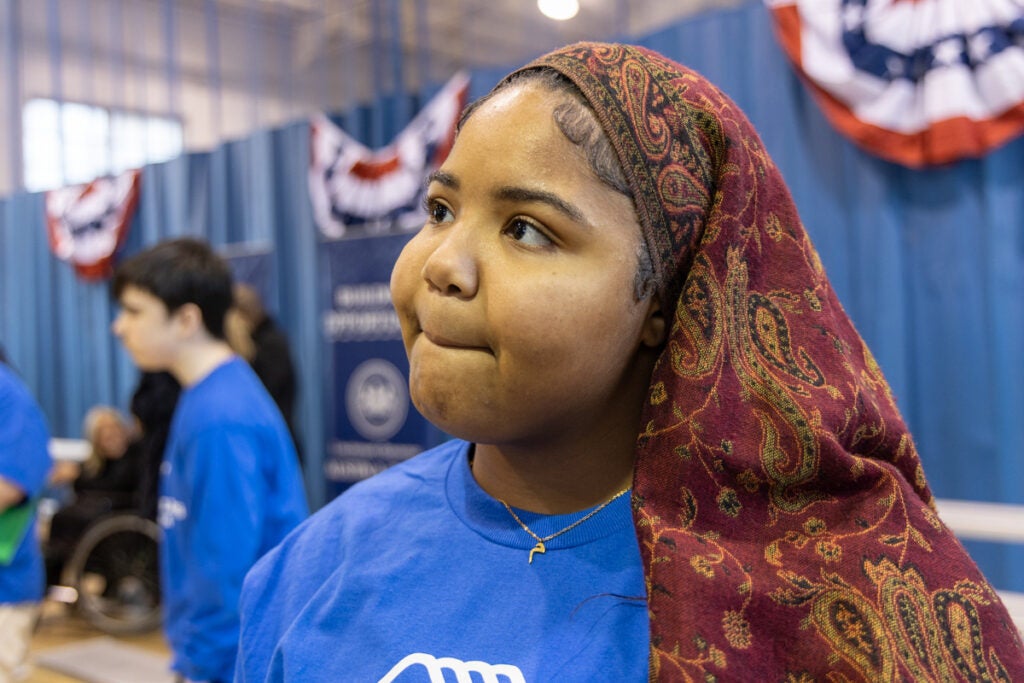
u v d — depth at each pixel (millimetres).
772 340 489
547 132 469
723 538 467
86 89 4707
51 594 3391
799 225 525
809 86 2367
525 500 541
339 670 530
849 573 444
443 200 508
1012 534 969
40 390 4941
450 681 495
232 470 1443
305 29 4117
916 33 2229
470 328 467
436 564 543
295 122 3836
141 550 3361
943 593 440
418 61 3605
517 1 3244
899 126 2252
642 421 492
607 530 515
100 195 4555
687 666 429
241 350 2908
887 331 2352
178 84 4527
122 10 4613
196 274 1577
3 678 2283
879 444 495
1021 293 2170
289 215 3893
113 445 3604
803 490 473
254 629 618
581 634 490
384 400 3377
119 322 1613
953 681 420
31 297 4945
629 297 475
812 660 435
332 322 3543
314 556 614
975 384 2250
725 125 512
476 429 477
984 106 2139
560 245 463
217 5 4383
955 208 2262
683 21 2688
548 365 455
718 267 489
